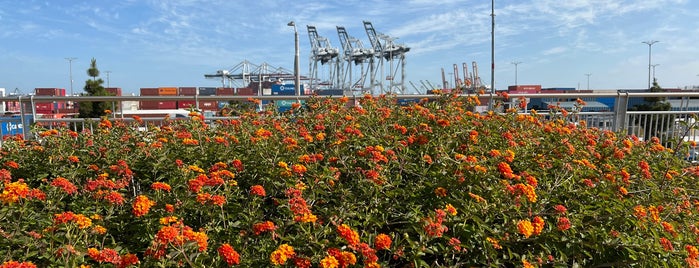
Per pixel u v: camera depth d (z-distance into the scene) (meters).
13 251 2.32
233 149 4.12
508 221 2.83
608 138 5.23
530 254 2.59
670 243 2.80
